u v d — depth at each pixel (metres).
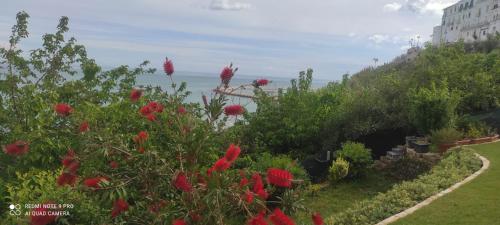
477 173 7.89
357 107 11.79
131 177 2.79
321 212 7.96
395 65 29.91
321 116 12.33
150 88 6.69
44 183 3.99
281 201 2.87
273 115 12.21
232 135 3.61
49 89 6.71
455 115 12.08
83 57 8.38
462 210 5.85
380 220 5.82
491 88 14.66
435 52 18.66
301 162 11.46
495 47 28.39
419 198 6.59
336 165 9.71
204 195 2.69
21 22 7.46
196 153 2.94
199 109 3.51
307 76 13.95
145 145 2.91
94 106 5.97
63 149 4.68
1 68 7.16
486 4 44.34
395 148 11.26
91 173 2.79
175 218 2.68
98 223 3.12
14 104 6.05
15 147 3.13
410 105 11.27
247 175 2.93
